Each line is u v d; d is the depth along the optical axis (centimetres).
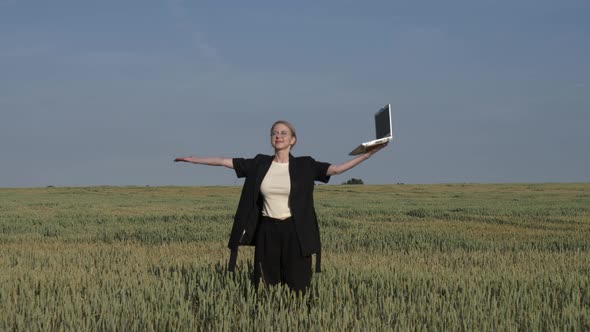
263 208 722
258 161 724
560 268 1005
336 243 1499
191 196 4894
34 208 3123
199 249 1327
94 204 3553
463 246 1474
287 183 707
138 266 977
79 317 618
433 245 1485
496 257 1181
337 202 3791
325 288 734
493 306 660
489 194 5019
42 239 1666
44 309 652
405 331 566
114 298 678
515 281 816
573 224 2153
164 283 749
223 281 805
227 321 600
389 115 632
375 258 1117
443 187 6469
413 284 780
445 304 667
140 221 2288
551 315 639
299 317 621
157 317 612
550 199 4150
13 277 838
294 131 717
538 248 1438
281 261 726
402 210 2806
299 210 708
